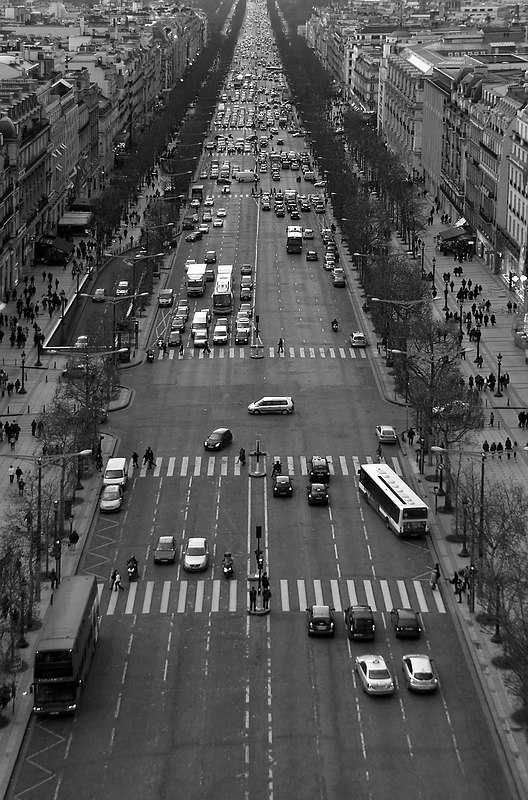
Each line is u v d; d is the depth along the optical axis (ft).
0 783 641.40
